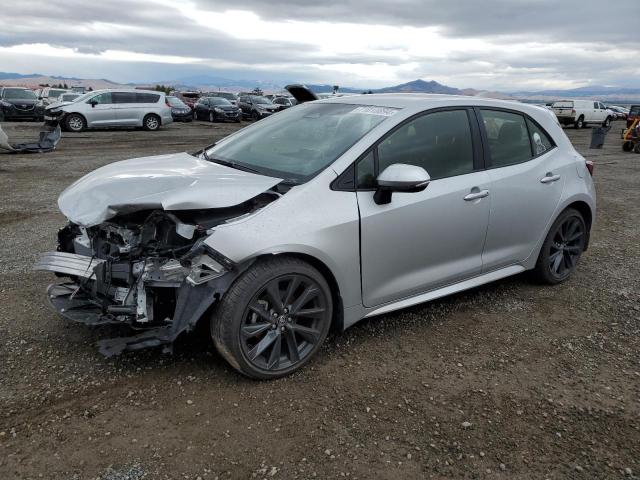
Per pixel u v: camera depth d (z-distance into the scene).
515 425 2.79
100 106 21.52
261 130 4.20
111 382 3.03
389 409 2.88
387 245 3.39
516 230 4.20
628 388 3.18
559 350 3.61
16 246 5.47
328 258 3.12
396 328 3.83
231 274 2.86
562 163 4.55
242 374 3.08
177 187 3.08
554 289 4.69
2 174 10.15
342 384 3.10
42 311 3.88
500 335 3.79
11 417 2.69
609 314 4.21
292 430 2.68
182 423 2.70
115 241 3.10
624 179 11.38
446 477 2.41
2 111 24.61
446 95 4.16
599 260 5.57
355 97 4.23
